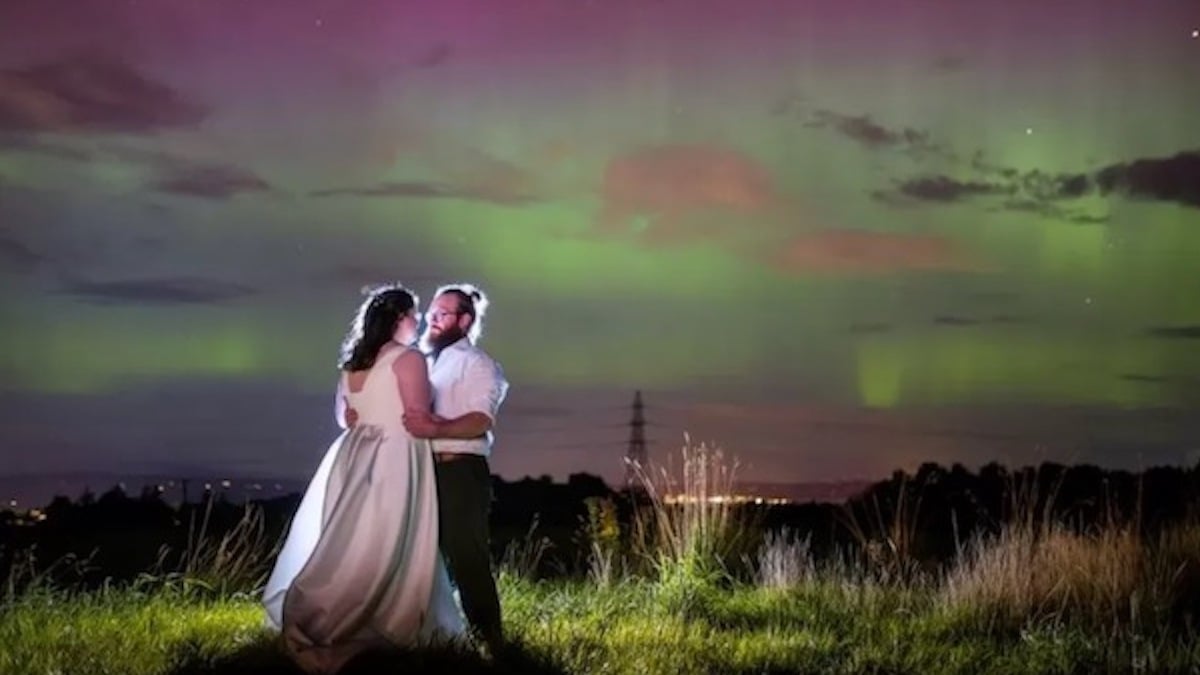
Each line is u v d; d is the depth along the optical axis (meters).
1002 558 11.87
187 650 8.51
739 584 12.14
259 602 10.10
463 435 8.34
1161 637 10.13
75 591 10.75
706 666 8.90
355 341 8.42
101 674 8.08
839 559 12.77
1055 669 9.43
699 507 12.73
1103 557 11.84
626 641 9.41
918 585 12.30
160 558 11.48
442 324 8.76
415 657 8.02
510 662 8.43
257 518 11.59
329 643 7.95
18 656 8.43
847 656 9.53
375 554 8.08
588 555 13.18
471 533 8.45
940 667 9.39
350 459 8.23
